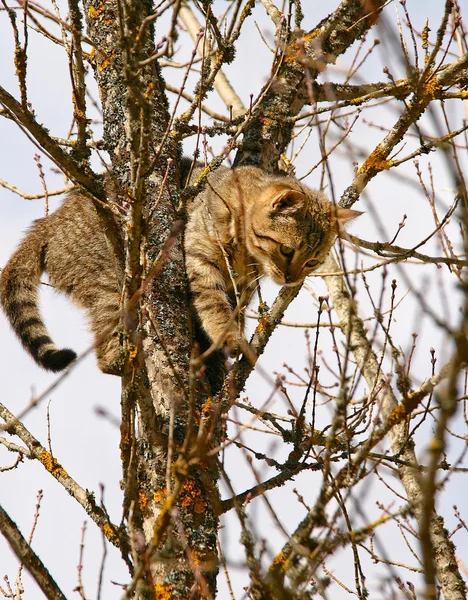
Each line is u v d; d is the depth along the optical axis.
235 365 7.74
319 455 7.97
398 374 7.34
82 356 6.05
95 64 10.40
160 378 8.41
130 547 6.61
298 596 5.57
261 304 10.05
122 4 7.61
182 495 7.61
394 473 9.98
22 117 7.60
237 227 12.05
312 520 5.84
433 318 4.88
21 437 8.50
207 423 7.77
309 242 13.45
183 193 8.34
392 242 9.88
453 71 9.87
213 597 7.34
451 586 9.70
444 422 4.36
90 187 7.95
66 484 8.05
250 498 7.43
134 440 6.59
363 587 6.88
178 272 9.34
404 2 8.65
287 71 10.90
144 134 6.89
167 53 7.05
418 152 9.52
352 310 5.97
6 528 6.21
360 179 9.56
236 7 8.18
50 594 6.13
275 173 13.86
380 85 10.96
